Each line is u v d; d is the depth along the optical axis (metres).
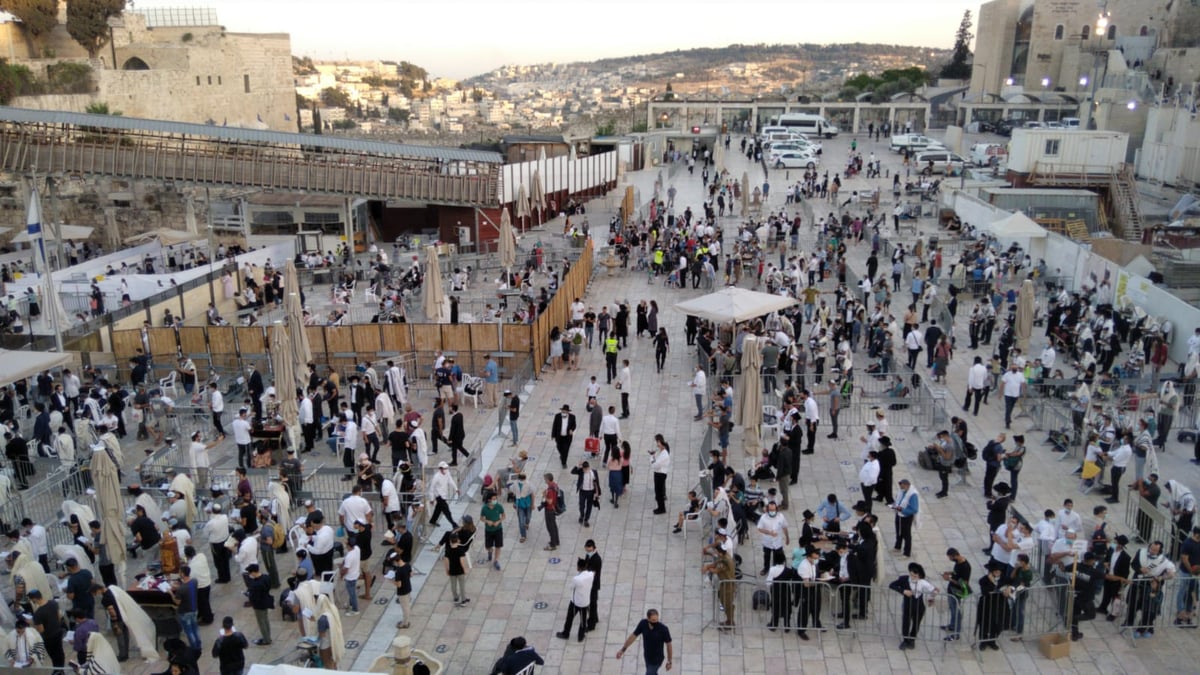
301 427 23.61
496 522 17.52
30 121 44.88
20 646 13.88
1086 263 35.91
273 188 47.81
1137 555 15.46
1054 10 120.00
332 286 41.66
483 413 26.25
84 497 21.20
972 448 20.86
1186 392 24.33
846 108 104.38
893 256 38.84
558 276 38.75
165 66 84.06
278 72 98.12
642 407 26.08
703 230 42.78
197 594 15.73
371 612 16.41
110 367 30.39
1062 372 27.67
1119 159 52.25
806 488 20.66
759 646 15.02
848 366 24.78
